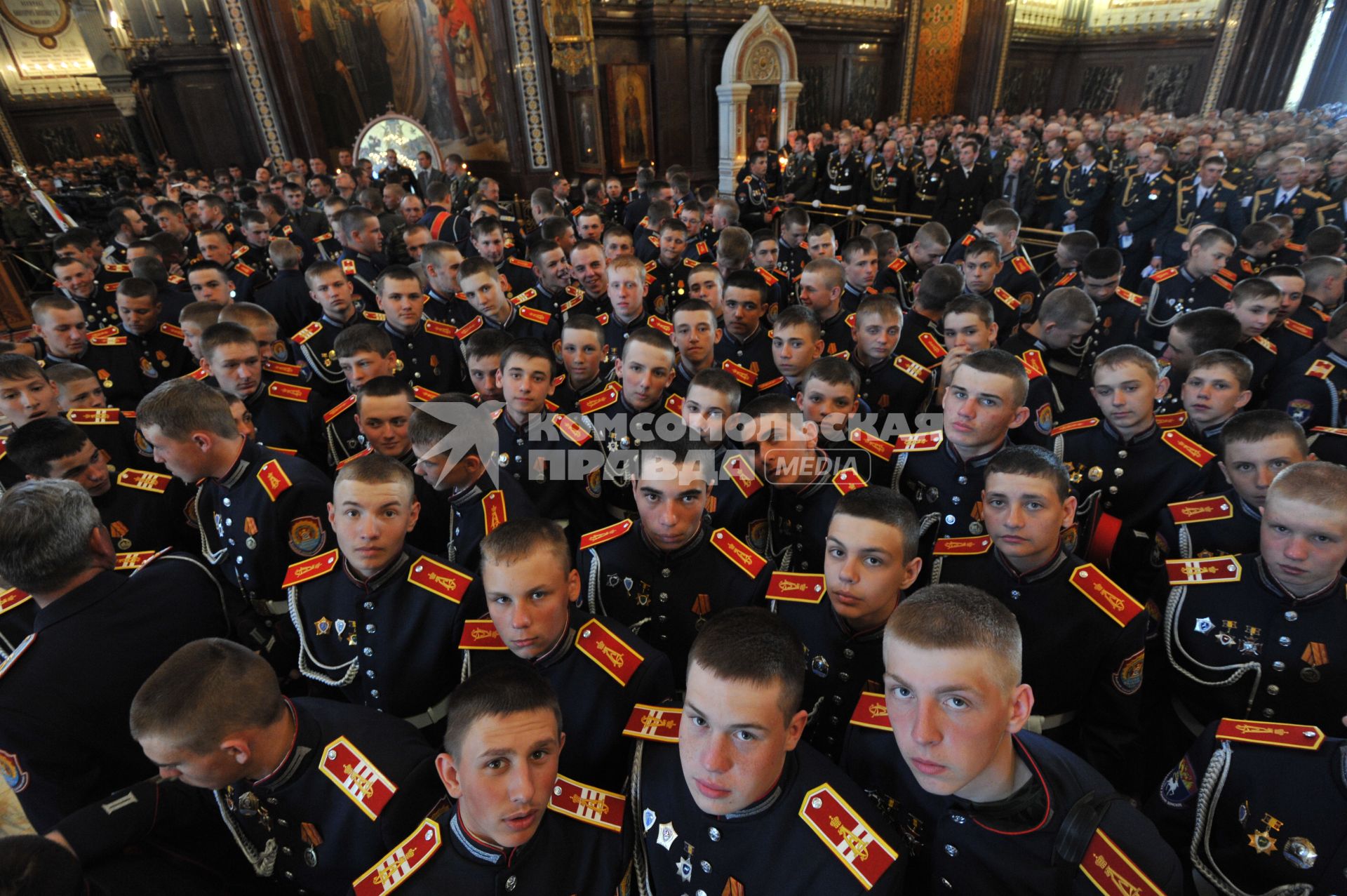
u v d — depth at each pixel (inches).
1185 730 88.2
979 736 49.8
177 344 199.2
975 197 392.5
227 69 528.7
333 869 64.9
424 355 186.1
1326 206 279.6
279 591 109.0
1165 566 88.6
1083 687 82.2
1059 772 54.9
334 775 64.5
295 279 238.7
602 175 495.2
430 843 58.9
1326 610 75.4
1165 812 66.2
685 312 150.9
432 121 562.6
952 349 147.3
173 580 82.3
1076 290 149.1
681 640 95.5
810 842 56.3
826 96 633.0
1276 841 58.4
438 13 505.0
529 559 70.6
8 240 400.5
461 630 86.8
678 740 65.8
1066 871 51.6
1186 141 394.0
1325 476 71.1
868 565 73.8
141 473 119.4
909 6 649.0
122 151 795.4
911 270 243.9
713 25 507.8
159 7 497.7
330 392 184.5
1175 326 142.5
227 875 68.8
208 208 325.7
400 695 86.7
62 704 70.2
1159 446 114.2
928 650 50.1
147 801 60.5
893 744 65.6
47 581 72.4
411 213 350.9
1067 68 844.0
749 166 447.5
